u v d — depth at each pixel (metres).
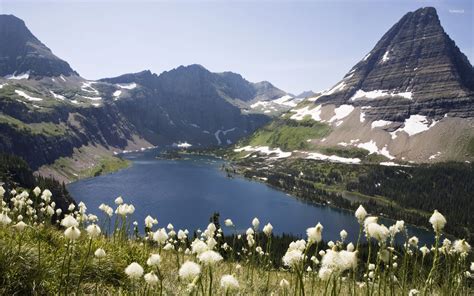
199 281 5.56
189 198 171.50
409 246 8.77
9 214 14.31
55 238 10.91
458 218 153.12
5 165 110.00
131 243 13.38
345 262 5.20
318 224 5.69
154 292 7.90
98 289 8.56
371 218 6.21
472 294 8.77
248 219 141.25
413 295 7.50
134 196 169.25
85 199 157.38
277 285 11.13
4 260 7.89
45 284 8.02
